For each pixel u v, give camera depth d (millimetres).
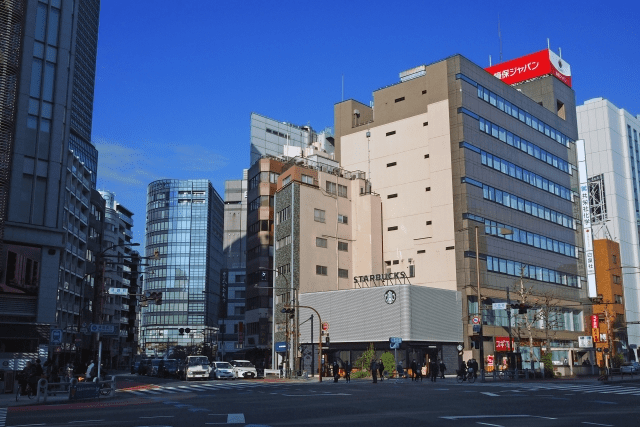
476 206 73688
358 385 40625
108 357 121000
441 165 75188
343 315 67750
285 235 74625
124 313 143375
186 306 185375
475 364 49938
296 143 123500
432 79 78250
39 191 45562
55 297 45344
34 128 46000
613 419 16734
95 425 16125
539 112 90688
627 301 117312
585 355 83688
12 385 35438
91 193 102375
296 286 71188
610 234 121438
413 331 63000
